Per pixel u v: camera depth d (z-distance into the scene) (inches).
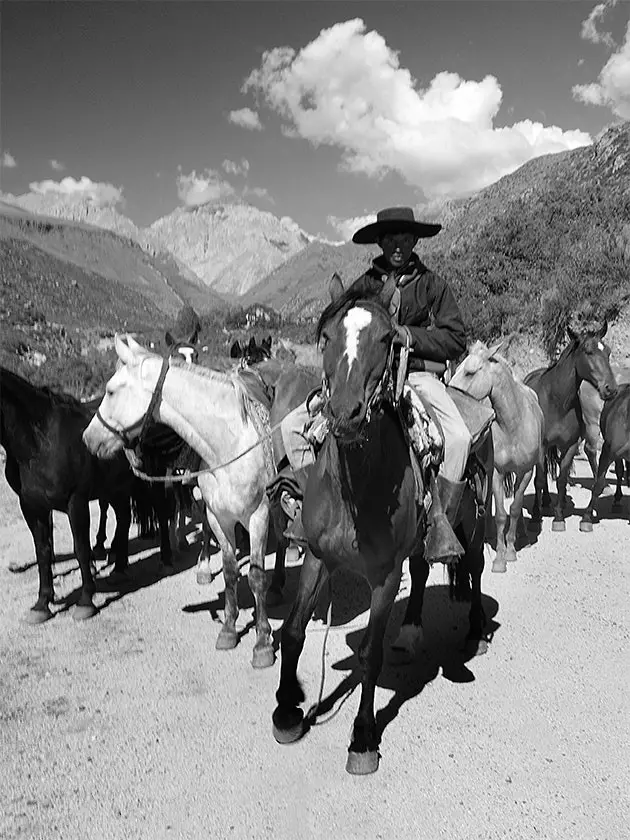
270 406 236.5
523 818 131.8
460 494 171.6
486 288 1018.1
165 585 273.4
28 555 315.0
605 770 146.7
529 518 373.1
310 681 188.9
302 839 127.2
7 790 143.2
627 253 893.8
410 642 199.2
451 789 140.6
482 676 190.2
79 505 233.1
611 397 332.2
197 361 297.3
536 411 290.4
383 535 140.7
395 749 154.9
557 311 840.3
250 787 142.6
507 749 154.6
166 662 202.8
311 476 150.4
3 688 187.6
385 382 127.6
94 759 153.9
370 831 129.0
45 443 222.1
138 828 131.1
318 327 134.8
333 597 255.4
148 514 282.2
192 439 200.2
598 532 340.2
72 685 189.0
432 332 161.6
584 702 175.3
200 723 168.4
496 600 248.7
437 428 158.2
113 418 199.5
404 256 171.2
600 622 226.8
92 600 243.1
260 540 201.5
